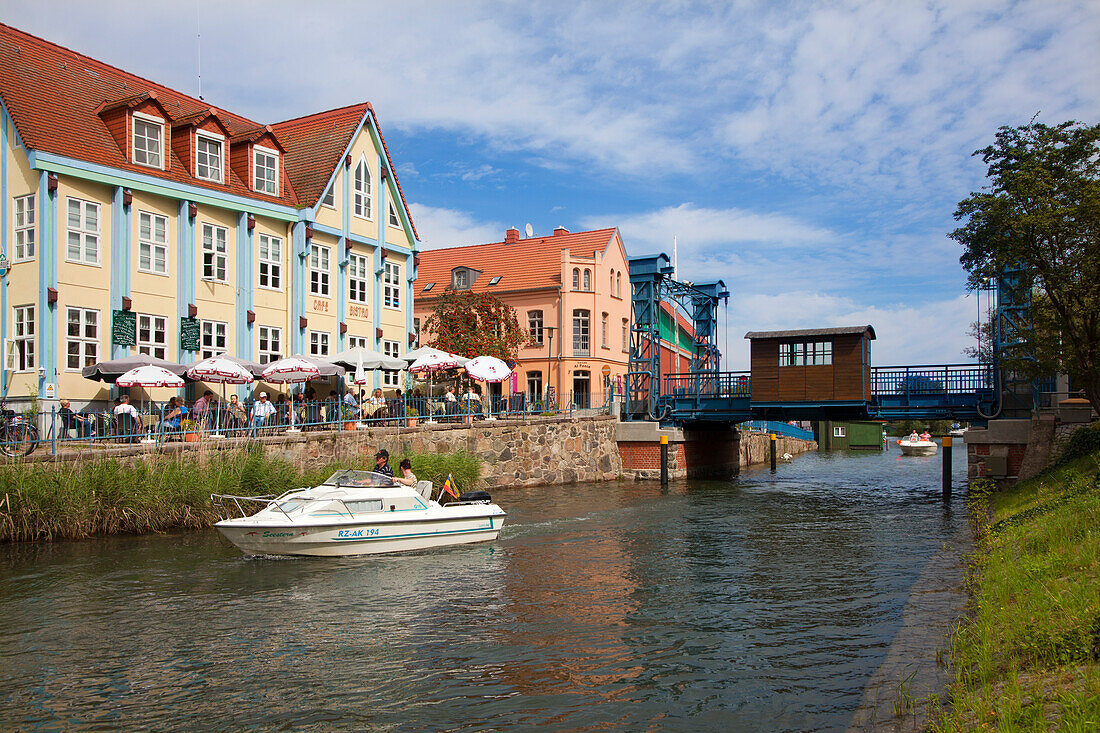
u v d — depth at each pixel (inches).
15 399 840.9
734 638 402.3
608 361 1849.2
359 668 356.8
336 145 1217.4
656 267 1542.8
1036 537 457.7
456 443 1093.1
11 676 344.2
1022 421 1099.3
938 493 1229.7
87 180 889.5
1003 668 277.0
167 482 682.8
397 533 628.7
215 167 1042.7
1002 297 1173.1
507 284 1857.8
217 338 1026.1
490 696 322.3
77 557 575.8
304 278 1136.8
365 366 1093.8
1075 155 767.7
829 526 820.6
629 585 527.5
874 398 1306.6
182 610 451.2
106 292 903.7
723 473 1758.1
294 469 775.7
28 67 925.8
